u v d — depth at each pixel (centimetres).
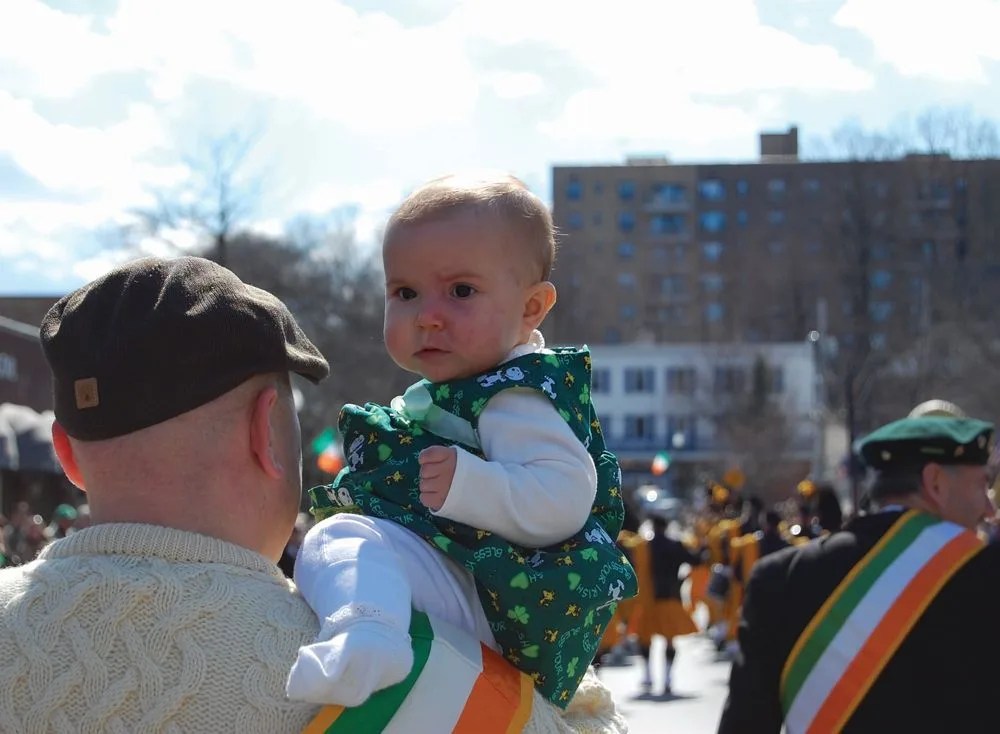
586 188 9331
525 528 186
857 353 5597
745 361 6619
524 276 203
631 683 1476
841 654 335
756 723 345
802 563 348
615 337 9175
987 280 6462
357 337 2783
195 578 173
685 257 9206
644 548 1424
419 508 190
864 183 7250
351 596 170
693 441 7050
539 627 184
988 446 365
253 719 166
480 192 202
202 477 181
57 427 192
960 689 327
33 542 1561
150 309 175
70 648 169
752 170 9181
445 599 184
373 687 163
